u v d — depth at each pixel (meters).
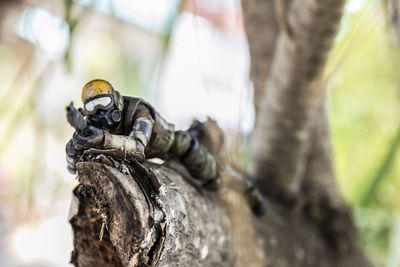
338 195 0.54
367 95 0.69
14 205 0.58
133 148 0.30
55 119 0.53
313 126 0.50
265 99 0.46
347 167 0.74
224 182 0.37
